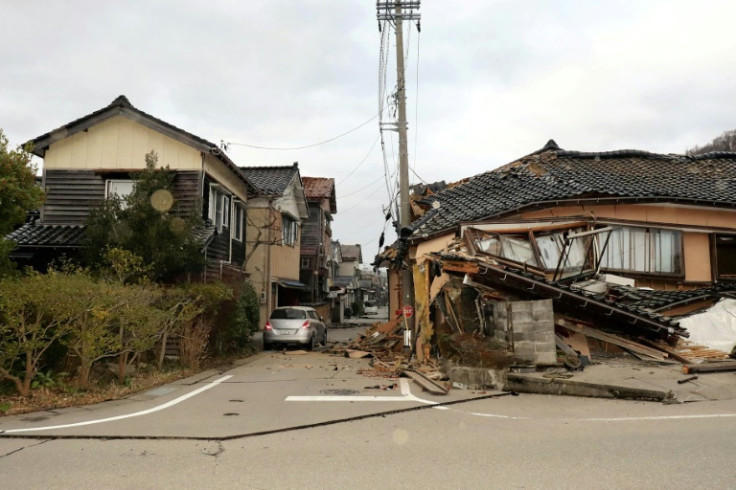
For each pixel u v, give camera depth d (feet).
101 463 16.60
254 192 73.61
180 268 45.65
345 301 164.14
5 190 31.35
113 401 28.07
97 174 53.01
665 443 18.37
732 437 18.99
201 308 39.96
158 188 44.29
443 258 36.96
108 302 29.22
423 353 42.27
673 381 28.63
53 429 21.26
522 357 32.14
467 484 14.60
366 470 15.93
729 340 36.22
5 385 28.30
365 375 38.37
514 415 24.27
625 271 45.34
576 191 45.03
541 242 43.80
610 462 16.29
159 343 41.11
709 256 47.67
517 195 49.39
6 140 32.73
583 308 35.60
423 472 15.70
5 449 18.29
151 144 53.42
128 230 42.83
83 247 44.73
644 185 48.93
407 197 49.96
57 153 53.52
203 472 15.74
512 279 35.27
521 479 14.93
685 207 47.37
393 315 75.61
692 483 14.32
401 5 51.65
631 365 32.55
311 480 15.02
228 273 58.80
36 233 49.62
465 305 37.14
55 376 30.25
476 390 30.68
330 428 21.83
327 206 125.29
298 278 96.89
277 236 79.92
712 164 59.26
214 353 45.60
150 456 17.43
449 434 20.61
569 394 28.86
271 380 35.94
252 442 19.42
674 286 46.68
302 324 58.18
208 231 51.24
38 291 25.93
